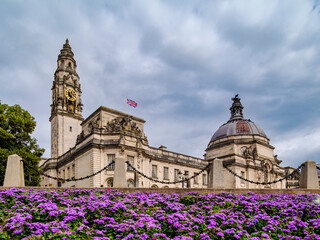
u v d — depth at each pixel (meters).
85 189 22.95
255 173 84.69
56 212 14.82
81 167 58.19
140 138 59.31
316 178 30.05
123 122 59.69
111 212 16.31
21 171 26.39
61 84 89.50
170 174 73.44
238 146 89.56
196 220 15.33
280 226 15.26
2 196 17.70
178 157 77.50
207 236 13.51
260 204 18.98
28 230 13.09
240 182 80.62
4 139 46.53
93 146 54.59
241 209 18.42
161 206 19.39
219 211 18.25
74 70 94.62
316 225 15.11
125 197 20.94
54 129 86.12
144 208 18.47
